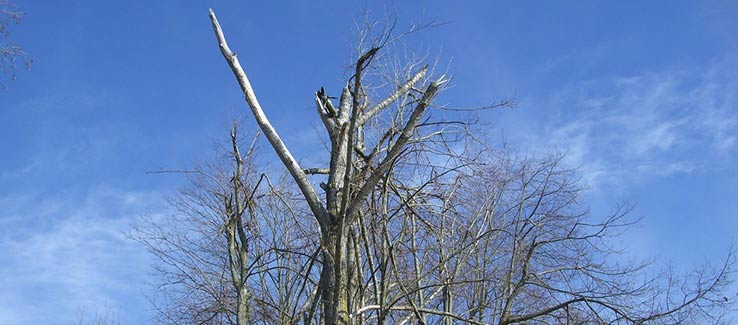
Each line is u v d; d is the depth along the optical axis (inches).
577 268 603.5
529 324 541.6
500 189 671.8
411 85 449.4
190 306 721.6
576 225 647.1
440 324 598.9
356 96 377.1
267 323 612.4
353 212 399.9
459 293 614.9
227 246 738.8
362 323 438.6
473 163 458.3
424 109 402.9
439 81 405.7
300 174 414.3
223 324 696.4
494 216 667.4
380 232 454.9
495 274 633.0
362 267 466.3
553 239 634.2
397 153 399.9
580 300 499.5
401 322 505.4
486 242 647.8
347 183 383.9
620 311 489.4
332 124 434.9
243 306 620.7
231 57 430.6
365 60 374.9
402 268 481.4
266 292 620.4
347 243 431.8
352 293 430.9
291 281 633.0
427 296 598.9
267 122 422.0
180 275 738.8
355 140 457.1
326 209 413.4
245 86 427.5
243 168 696.4
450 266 608.7
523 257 642.2
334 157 423.5
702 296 533.6
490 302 608.7
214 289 719.1
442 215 469.1
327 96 448.1
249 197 544.7
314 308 410.9
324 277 402.9
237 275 640.4
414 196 462.9
